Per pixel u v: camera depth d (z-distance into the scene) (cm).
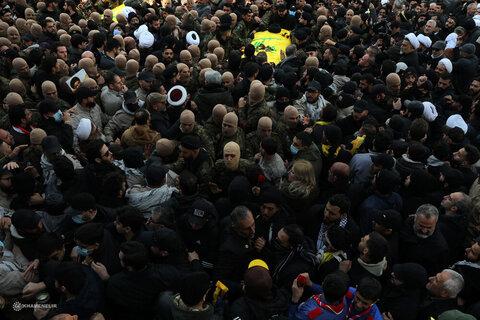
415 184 525
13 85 749
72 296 365
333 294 363
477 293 438
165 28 1074
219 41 1109
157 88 723
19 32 1151
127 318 387
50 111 637
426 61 1134
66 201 514
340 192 553
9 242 456
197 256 460
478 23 1298
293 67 997
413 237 468
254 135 654
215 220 461
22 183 499
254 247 452
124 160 557
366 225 511
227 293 420
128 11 1338
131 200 508
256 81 684
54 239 416
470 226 515
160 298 376
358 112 685
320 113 695
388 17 1434
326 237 435
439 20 1412
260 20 1302
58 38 1095
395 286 418
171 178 562
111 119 721
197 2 1443
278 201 473
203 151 586
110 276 400
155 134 653
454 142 641
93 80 730
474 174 589
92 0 1575
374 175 562
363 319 379
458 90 1000
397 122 664
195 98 754
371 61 968
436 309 407
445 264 463
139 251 381
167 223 454
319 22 1241
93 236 397
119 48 1005
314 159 591
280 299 381
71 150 663
